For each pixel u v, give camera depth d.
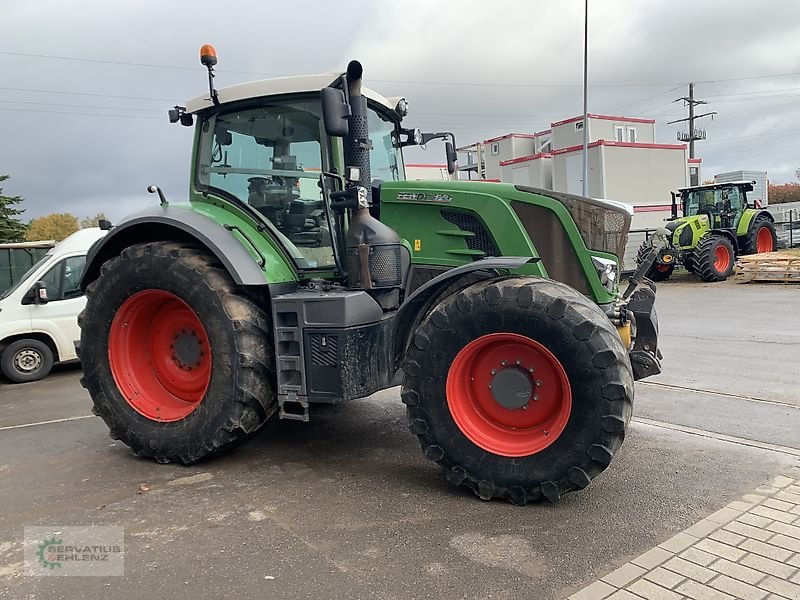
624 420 3.29
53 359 8.74
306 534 3.27
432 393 3.65
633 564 2.84
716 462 4.12
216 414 4.18
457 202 4.21
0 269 14.61
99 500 3.84
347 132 3.89
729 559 2.86
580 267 4.14
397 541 3.15
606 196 27.62
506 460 3.51
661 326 10.02
